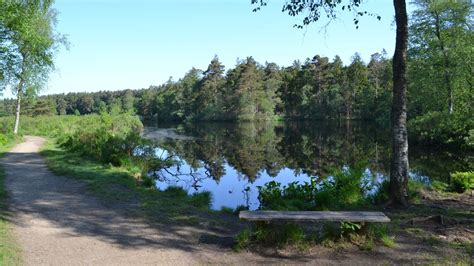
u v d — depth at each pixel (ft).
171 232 24.68
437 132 98.37
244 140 127.34
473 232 22.95
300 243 21.29
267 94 265.75
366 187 34.19
